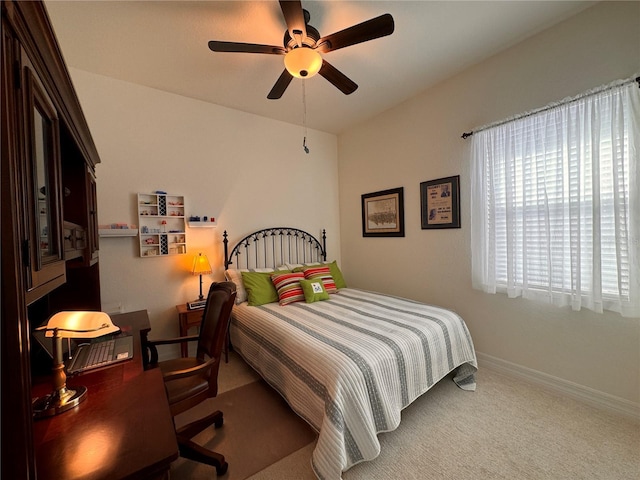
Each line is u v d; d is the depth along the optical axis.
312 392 1.53
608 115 1.72
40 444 0.75
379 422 1.47
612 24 1.71
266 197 3.38
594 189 1.74
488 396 2.01
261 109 3.15
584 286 1.83
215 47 1.66
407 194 3.09
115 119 2.47
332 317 2.19
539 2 1.74
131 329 1.78
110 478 0.64
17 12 0.59
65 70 0.91
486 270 2.34
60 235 0.92
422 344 1.81
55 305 1.77
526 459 1.45
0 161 0.53
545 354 2.08
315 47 1.72
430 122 2.80
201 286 2.73
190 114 2.85
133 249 2.56
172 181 2.75
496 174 2.27
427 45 2.13
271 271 3.02
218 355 1.55
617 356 1.76
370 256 3.61
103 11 1.69
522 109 2.13
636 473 1.35
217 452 1.56
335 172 4.04
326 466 1.27
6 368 0.52
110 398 0.98
